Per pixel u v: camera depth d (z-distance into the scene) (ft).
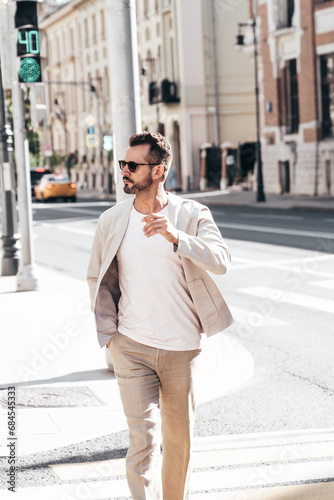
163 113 165.17
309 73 118.01
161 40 161.58
